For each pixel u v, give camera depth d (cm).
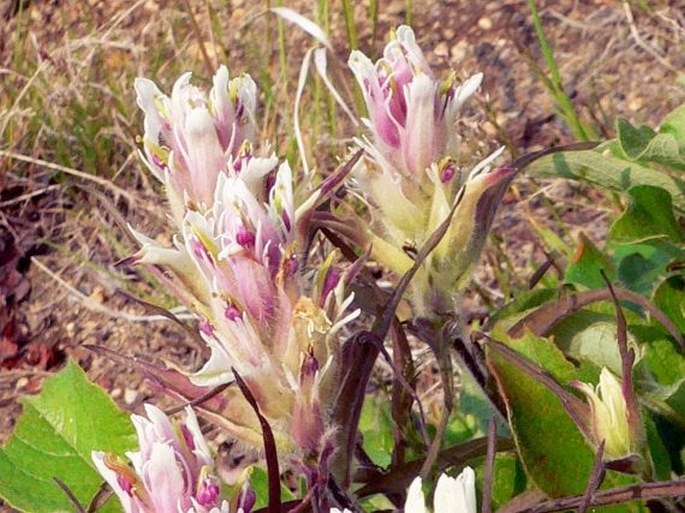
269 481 11
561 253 24
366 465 14
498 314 17
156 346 27
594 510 14
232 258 11
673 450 15
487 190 13
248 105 12
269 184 12
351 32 29
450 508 9
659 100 28
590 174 18
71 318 29
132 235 12
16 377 28
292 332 11
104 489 13
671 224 18
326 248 18
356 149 13
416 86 13
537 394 14
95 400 17
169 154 12
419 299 13
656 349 16
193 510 10
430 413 22
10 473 16
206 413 12
